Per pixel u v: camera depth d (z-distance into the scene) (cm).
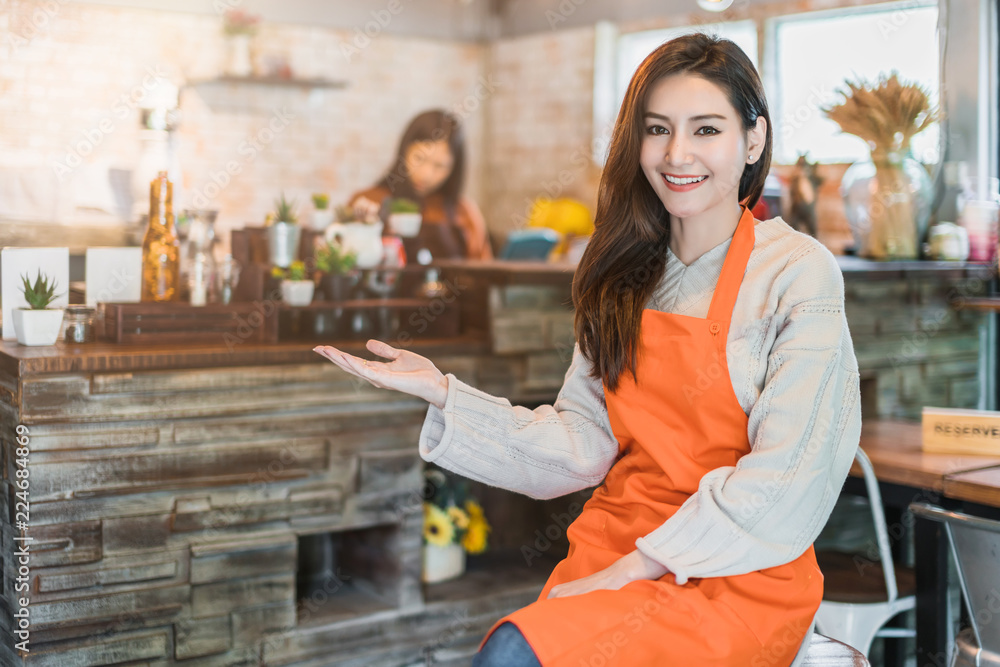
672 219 143
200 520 205
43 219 292
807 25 437
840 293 130
